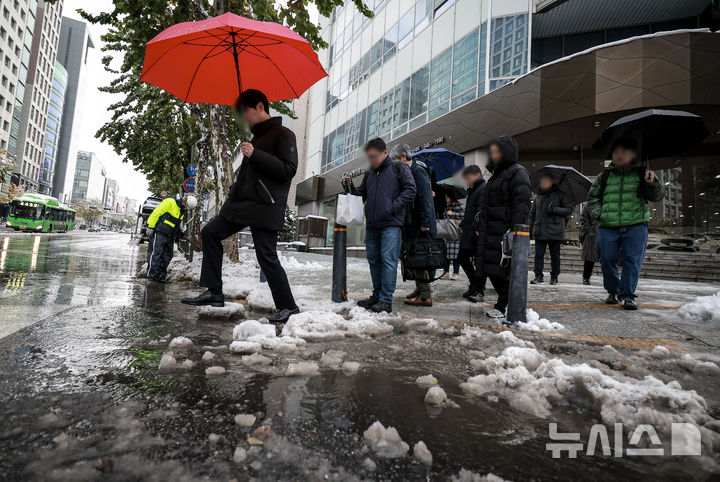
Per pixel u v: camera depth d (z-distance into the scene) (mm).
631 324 3297
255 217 3006
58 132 91812
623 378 1843
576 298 4918
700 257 10438
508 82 13828
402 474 1067
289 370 1859
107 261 9133
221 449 1144
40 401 1409
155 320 2943
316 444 1203
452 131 15422
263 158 2939
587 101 11781
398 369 2016
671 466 1162
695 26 15742
